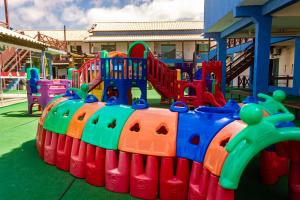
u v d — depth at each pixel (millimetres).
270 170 3584
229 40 24750
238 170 2312
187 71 13281
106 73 9672
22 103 12945
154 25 35656
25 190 3438
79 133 3980
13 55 22328
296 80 15914
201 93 8953
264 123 2336
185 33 34156
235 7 8531
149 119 3449
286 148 3172
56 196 3279
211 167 2658
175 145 3160
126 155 3363
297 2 7301
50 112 4738
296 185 3111
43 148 4625
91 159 3680
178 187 3080
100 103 4457
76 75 10875
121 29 34562
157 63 10375
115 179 3379
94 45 35094
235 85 27266
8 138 6078
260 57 8508
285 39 15977
